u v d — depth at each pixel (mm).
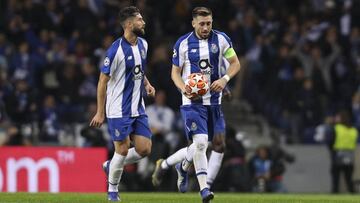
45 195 41719
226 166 61531
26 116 64688
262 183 63375
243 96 75750
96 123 34938
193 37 34625
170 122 63375
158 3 79250
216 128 34938
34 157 56469
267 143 73188
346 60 78938
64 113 66625
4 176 55844
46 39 72188
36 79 69188
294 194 57438
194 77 33656
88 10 74750
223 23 78062
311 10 82875
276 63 75500
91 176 57375
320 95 74938
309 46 78062
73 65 69125
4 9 74188
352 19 81438
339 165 66875
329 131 66812
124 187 61938
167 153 60625
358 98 74062
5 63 68375
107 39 70938
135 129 35688
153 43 73500
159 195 43844
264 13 81812
